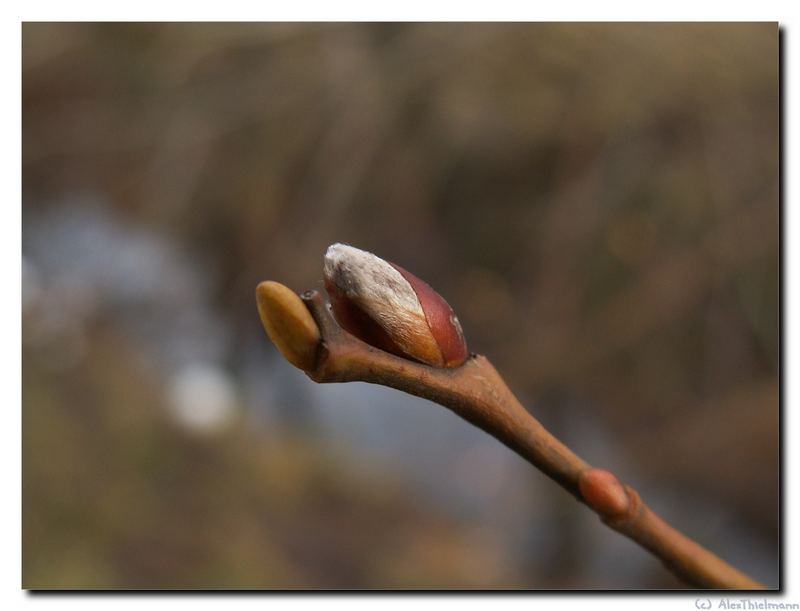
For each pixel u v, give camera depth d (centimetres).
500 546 76
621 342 70
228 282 79
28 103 76
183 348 82
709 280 68
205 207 76
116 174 81
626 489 16
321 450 82
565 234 71
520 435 15
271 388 85
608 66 66
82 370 73
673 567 16
